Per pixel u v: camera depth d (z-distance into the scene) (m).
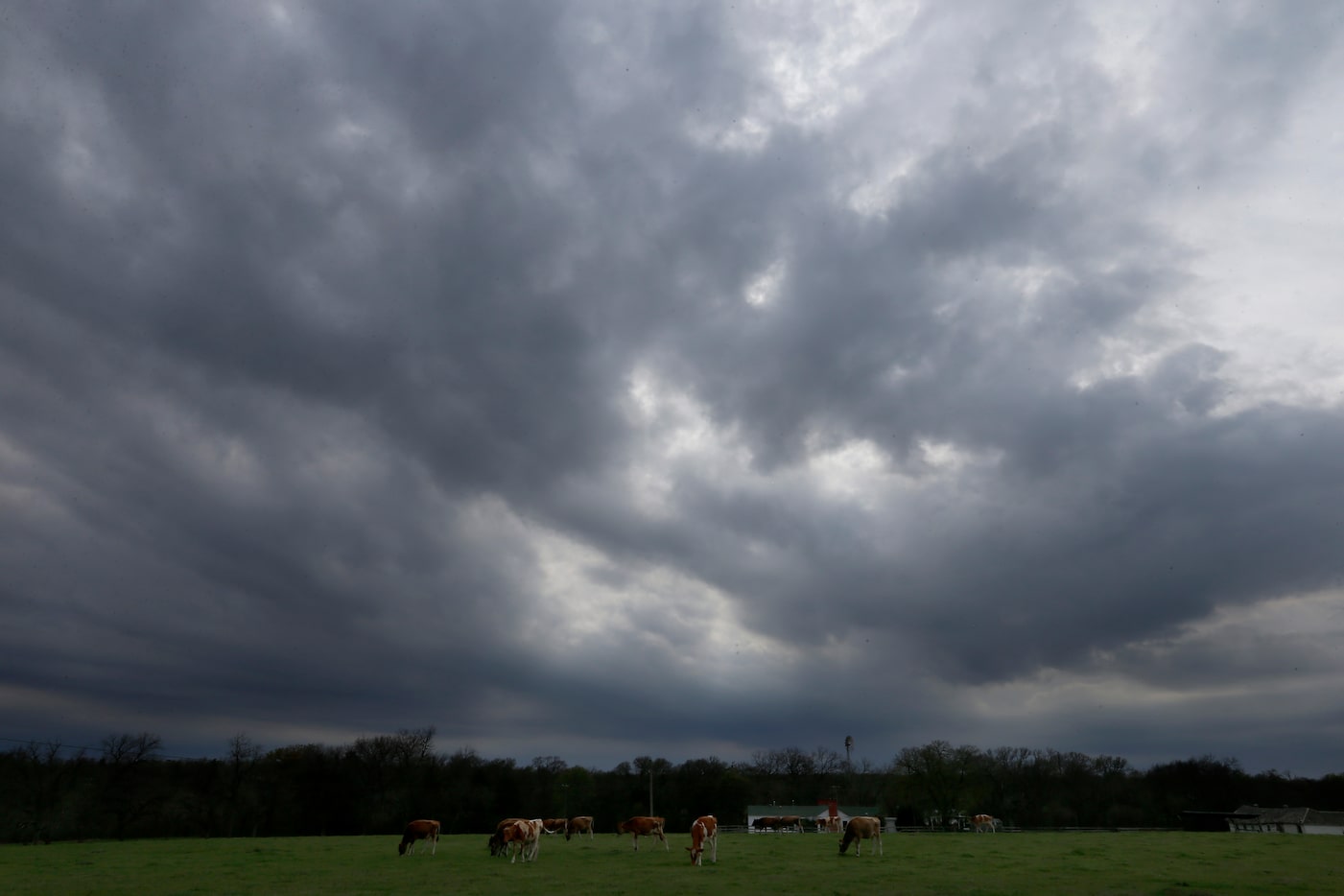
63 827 81.44
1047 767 142.62
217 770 100.62
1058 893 28.70
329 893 28.81
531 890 29.39
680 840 63.66
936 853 48.50
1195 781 138.12
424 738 118.81
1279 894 28.94
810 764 168.00
